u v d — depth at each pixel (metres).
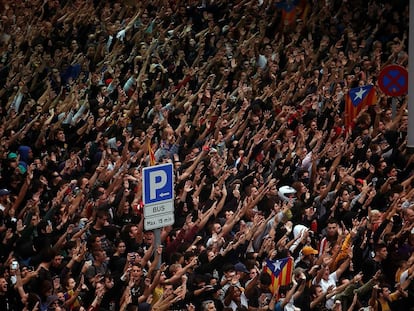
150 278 44.31
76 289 42.72
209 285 44.09
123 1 81.38
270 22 84.19
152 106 68.44
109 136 61.53
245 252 47.94
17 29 76.19
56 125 60.84
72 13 78.50
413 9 45.03
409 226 52.34
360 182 58.19
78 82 69.69
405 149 63.56
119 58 74.38
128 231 47.38
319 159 60.56
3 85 69.69
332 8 87.19
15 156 54.97
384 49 85.88
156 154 59.19
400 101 71.44
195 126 63.84
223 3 84.44
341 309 46.19
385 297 46.97
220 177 54.75
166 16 81.00
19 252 45.66
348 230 52.53
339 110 70.38
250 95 71.56
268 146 60.81
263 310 44.03
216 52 78.31
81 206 50.22
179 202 52.25
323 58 79.62
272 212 50.78
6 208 49.00
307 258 48.50
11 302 42.06
